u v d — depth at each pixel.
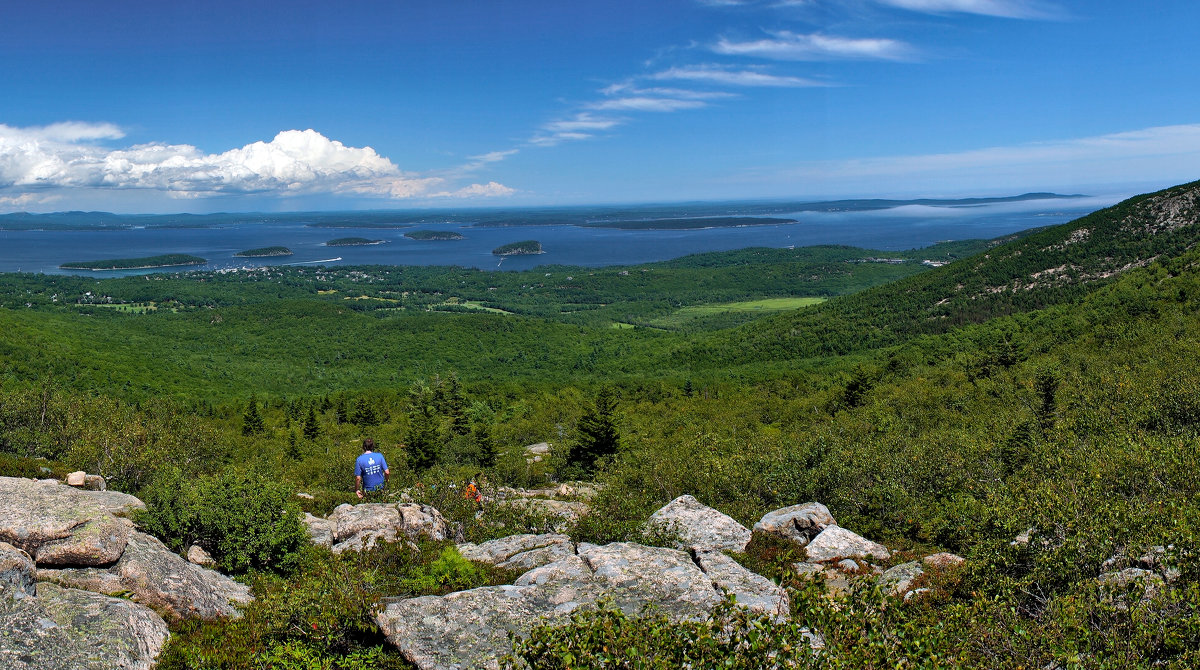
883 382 77.69
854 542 13.60
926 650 5.82
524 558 11.65
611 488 17.77
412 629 7.71
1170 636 6.48
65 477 15.90
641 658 5.48
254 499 10.79
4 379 89.62
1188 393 28.06
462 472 18.52
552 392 96.19
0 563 7.38
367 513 13.83
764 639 5.73
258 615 8.22
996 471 23.09
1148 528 9.23
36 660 6.14
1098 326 79.50
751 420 62.78
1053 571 8.95
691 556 11.44
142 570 8.48
